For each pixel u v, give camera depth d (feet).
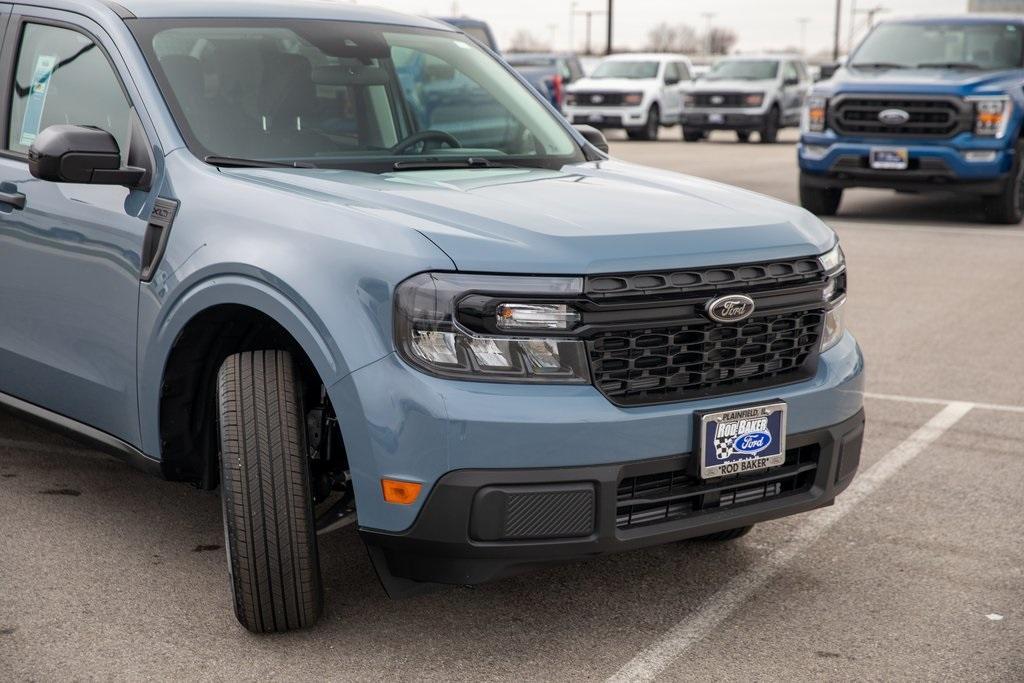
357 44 14.03
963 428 17.92
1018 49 40.75
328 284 9.93
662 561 12.89
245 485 10.28
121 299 11.85
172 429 11.77
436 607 11.59
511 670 10.37
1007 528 14.01
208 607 11.48
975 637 11.18
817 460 11.22
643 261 10.03
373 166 12.51
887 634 11.21
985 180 38.70
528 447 9.53
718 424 10.24
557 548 9.80
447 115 14.16
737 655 10.73
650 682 10.19
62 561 12.49
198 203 11.23
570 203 11.07
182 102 12.27
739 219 11.08
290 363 10.58
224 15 13.60
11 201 13.33
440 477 9.49
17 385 13.78
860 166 39.73
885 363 21.77
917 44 41.70
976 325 24.93
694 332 10.33
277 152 12.38
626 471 9.89
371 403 9.62
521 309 9.65
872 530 13.88
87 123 12.98
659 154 71.41
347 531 13.42
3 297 13.65
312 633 10.98
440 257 9.66
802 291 10.95
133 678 10.07
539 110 14.87
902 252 34.24
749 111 83.51
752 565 12.83
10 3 14.55
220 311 10.95
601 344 9.89
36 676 10.05
